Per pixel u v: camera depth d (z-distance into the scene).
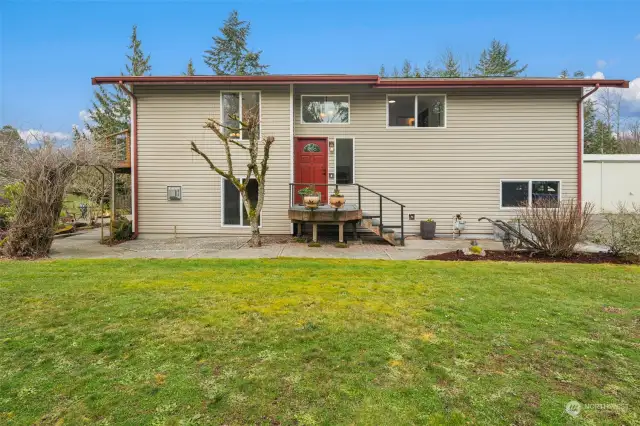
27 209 7.24
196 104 9.93
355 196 10.27
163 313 3.51
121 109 24.52
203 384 2.30
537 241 7.22
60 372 2.45
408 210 10.23
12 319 3.37
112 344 2.87
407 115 10.23
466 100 10.11
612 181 17.59
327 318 3.40
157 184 9.98
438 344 2.88
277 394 2.20
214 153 9.98
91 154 7.95
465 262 6.25
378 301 3.92
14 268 5.55
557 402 2.13
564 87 9.88
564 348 2.84
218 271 5.38
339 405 2.10
